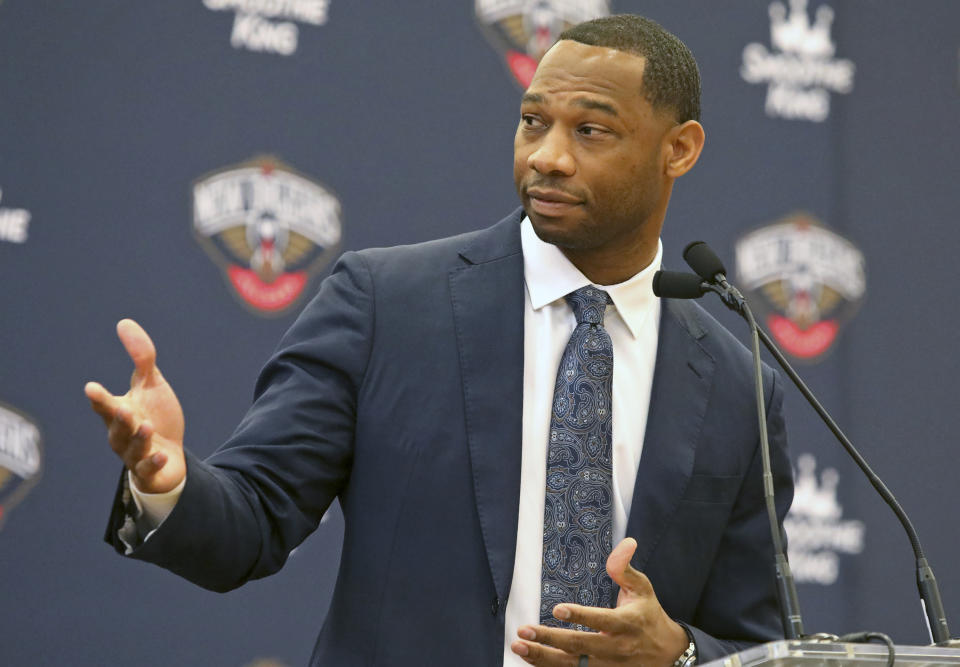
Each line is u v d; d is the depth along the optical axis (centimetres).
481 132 1255
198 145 1150
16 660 1059
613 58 645
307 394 645
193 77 1152
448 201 1237
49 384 1086
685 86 668
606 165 638
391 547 636
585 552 645
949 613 1378
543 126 649
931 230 1426
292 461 629
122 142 1125
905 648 503
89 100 1117
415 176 1227
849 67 1416
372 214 1207
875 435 1380
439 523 636
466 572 631
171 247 1134
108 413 497
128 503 555
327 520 1170
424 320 665
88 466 1092
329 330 663
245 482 614
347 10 1216
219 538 576
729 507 694
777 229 1369
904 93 1434
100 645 1084
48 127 1103
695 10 1361
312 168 1189
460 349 659
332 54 1206
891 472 1382
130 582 1098
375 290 671
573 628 632
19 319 1082
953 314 1421
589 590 643
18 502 1070
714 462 688
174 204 1138
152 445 526
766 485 589
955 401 1410
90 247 1108
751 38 1380
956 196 1435
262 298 1163
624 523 665
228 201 1156
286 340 672
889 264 1407
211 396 1138
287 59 1188
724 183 1354
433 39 1246
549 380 670
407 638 626
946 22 1454
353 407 654
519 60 1276
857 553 1357
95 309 1105
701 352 710
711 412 698
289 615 1147
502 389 655
